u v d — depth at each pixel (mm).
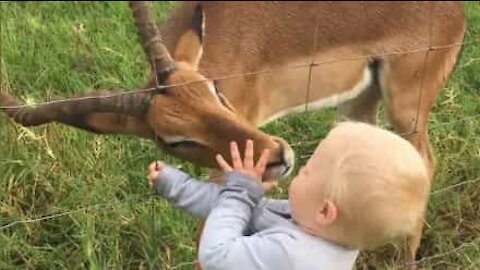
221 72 1353
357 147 874
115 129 1158
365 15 1468
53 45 1816
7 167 1401
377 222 869
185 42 1253
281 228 910
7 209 1359
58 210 1367
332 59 1467
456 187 1471
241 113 1396
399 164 869
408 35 1481
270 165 1094
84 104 1116
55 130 1442
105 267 1294
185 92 1124
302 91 1475
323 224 885
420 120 1508
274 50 1415
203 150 1126
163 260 1317
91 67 1767
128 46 1822
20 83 1688
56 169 1418
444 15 1485
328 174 876
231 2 1391
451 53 1516
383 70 1503
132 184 1437
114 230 1338
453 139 1533
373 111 1604
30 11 1943
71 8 1983
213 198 971
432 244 1438
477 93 1666
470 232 1441
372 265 1387
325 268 893
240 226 904
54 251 1322
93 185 1400
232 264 891
